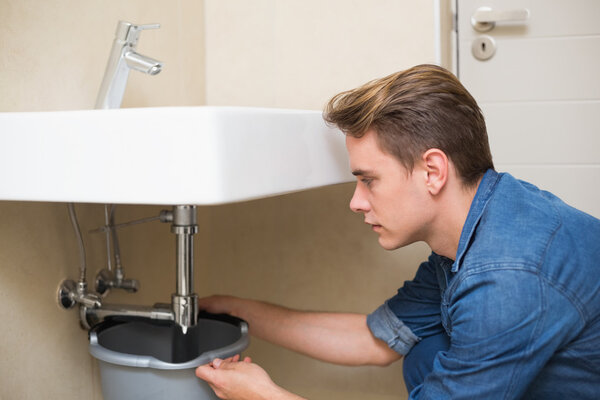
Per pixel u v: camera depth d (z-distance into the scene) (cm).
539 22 161
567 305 80
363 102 91
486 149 93
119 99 103
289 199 158
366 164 93
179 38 148
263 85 154
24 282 104
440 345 116
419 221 93
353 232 154
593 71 159
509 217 85
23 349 104
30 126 80
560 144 163
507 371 80
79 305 117
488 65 165
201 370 97
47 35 109
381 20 143
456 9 165
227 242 163
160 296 144
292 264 159
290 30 150
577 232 85
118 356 96
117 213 127
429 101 88
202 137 71
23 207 104
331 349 123
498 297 79
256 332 126
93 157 76
